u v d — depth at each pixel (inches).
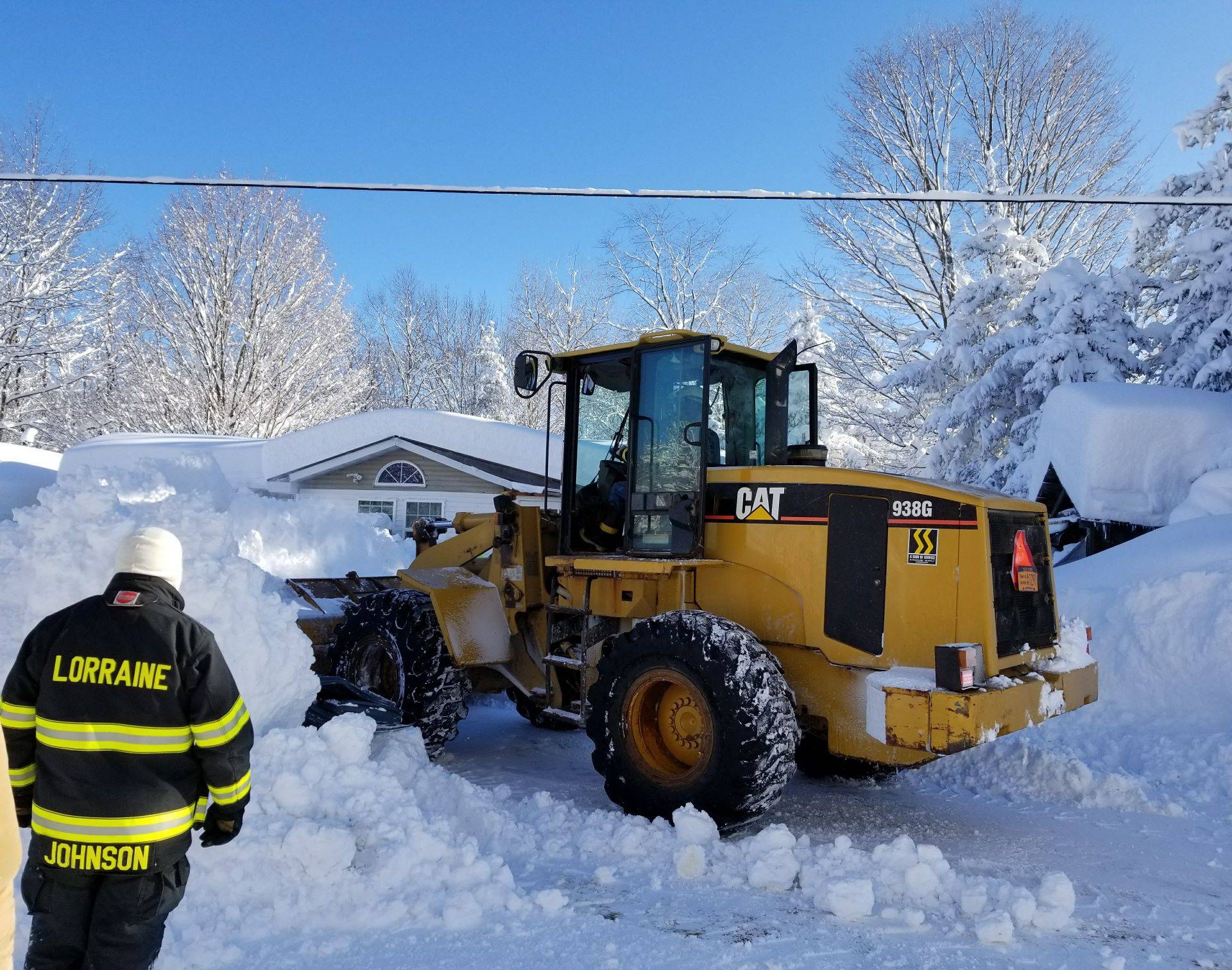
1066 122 934.4
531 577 235.6
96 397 1170.6
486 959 122.9
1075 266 619.5
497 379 1663.4
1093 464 431.8
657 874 155.8
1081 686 186.4
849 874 149.3
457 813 176.7
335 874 139.3
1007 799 216.1
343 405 1164.5
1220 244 557.3
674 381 205.8
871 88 956.0
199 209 1095.6
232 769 95.3
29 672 93.8
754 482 197.6
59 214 1133.1
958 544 173.8
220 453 742.5
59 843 89.5
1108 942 132.0
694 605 203.8
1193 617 273.7
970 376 699.4
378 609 246.8
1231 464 401.1
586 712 210.7
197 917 131.3
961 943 129.9
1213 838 185.2
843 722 184.5
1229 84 563.2
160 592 97.0
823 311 984.9
